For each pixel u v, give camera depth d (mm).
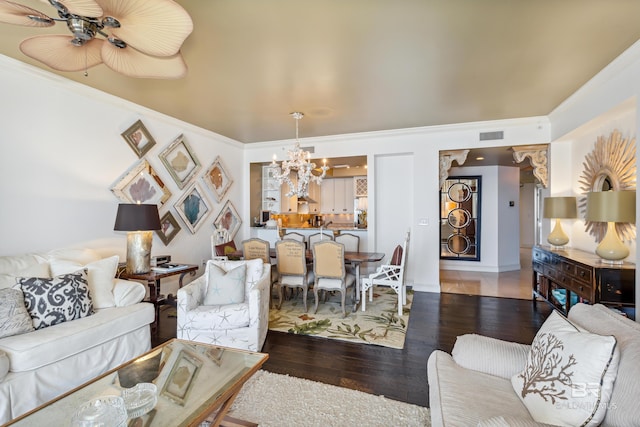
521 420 1047
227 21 2107
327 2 1919
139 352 2641
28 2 1938
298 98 3576
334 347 2984
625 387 1068
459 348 1781
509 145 4590
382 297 4758
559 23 2131
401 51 2521
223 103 3738
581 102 3424
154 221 3312
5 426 1351
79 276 2471
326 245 3812
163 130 4246
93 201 3375
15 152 2742
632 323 1312
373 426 1858
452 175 7047
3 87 2660
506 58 2639
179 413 1458
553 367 1282
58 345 2010
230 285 3074
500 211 6762
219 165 5367
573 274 3156
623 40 2348
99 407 1366
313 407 2033
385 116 4285
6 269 2400
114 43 1767
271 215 6664
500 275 6332
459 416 1254
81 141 3252
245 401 2088
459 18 2082
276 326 3525
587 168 3750
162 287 4316
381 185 5586
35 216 2879
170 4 1365
